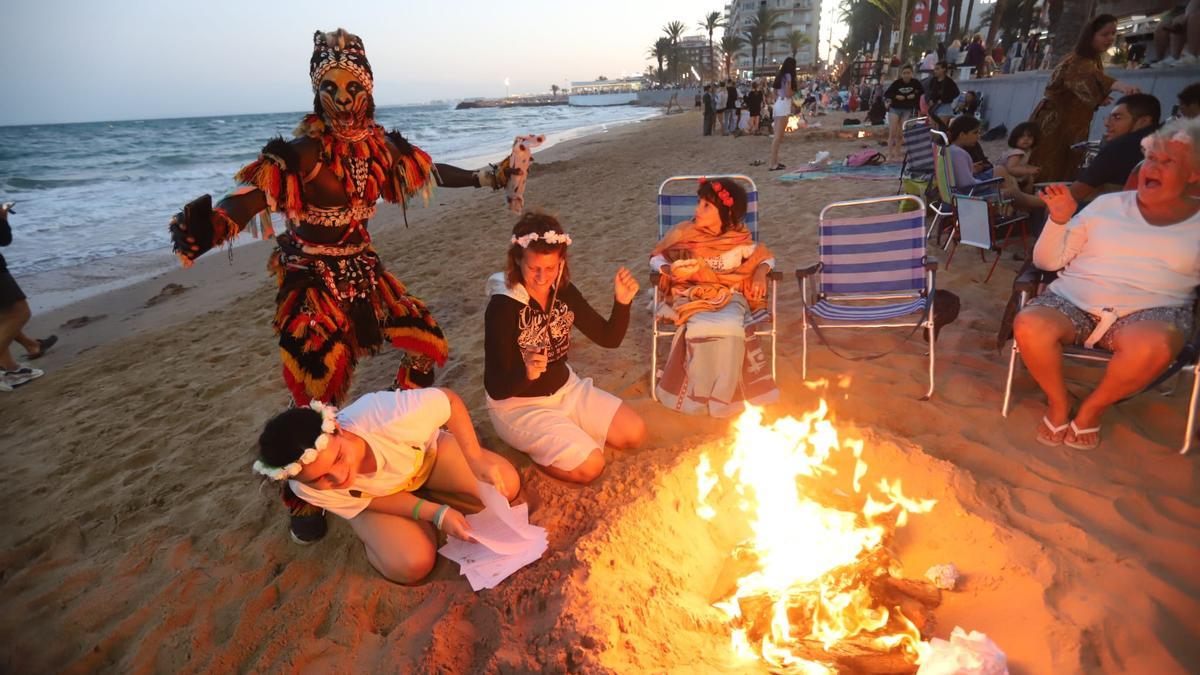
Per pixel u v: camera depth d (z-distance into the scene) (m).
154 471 3.52
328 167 2.60
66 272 9.02
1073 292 3.04
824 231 4.05
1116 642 2.00
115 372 5.11
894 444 2.94
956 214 5.06
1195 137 2.67
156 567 2.78
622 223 8.37
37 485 3.51
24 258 9.92
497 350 2.90
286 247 2.80
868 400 3.54
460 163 21.58
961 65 17.72
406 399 2.61
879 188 8.67
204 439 3.81
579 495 2.87
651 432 3.42
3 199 17.25
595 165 15.33
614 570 2.34
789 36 79.62
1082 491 2.69
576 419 3.17
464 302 5.82
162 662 2.31
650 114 55.66
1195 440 2.98
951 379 3.66
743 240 3.67
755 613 2.20
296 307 2.73
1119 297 2.86
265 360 5.00
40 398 4.74
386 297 2.97
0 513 3.28
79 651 2.41
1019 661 1.99
